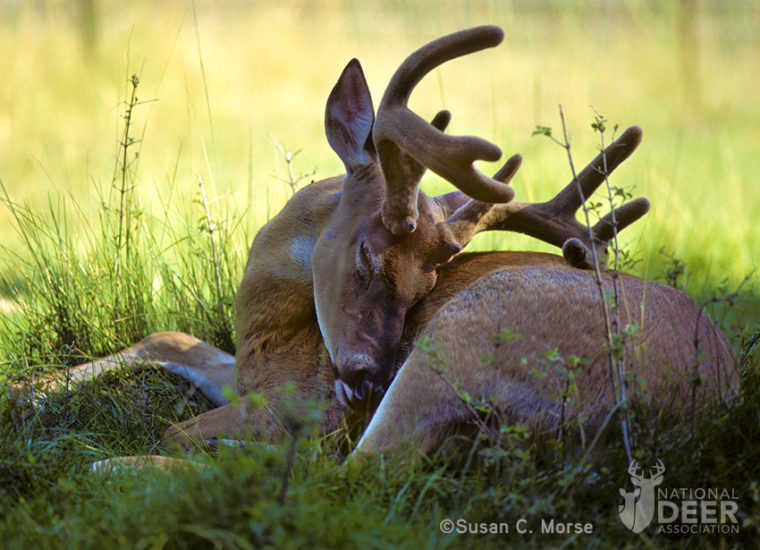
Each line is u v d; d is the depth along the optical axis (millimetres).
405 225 7578
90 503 6094
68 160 19234
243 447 7590
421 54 7398
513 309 7039
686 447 6457
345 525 5492
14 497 6293
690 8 31328
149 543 5332
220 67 25781
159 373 9172
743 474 6441
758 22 35219
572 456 6637
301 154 20250
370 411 7551
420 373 6879
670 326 7117
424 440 6762
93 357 9562
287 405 6074
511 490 6191
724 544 5961
